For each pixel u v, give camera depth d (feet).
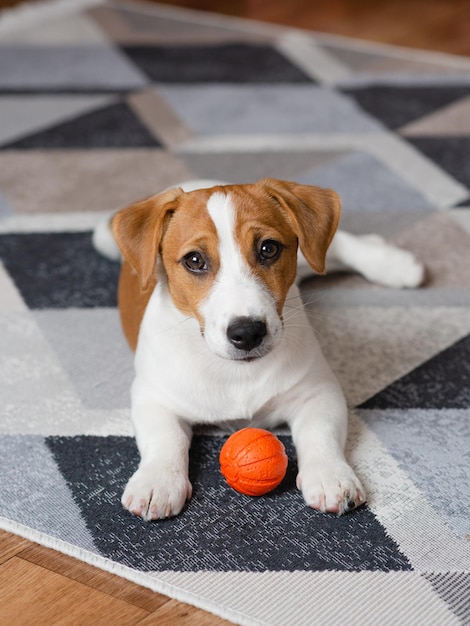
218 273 3.26
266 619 3.01
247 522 3.26
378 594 3.06
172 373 3.44
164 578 3.12
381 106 5.45
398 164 4.93
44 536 3.25
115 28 6.73
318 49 6.28
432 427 3.56
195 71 6.01
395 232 4.48
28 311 4.12
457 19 6.73
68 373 3.83
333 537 3.22
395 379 3.76
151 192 4.79
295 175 4.87
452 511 3.28
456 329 3.97
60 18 6.90
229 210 3.28
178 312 3.42
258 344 3.20
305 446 3.35
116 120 5.40
